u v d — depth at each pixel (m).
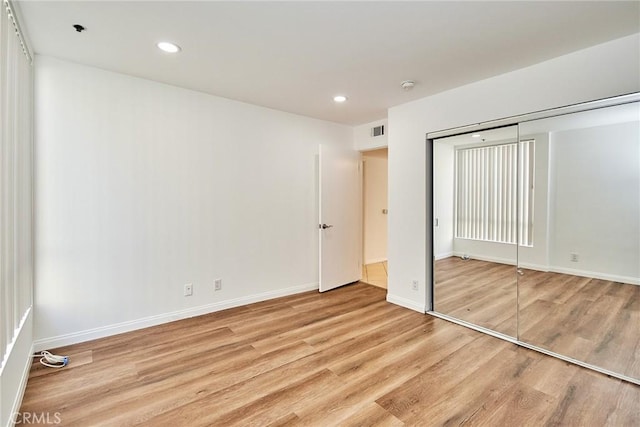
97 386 2.00
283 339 2.70
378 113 3.89
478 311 3.04
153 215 2.94
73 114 2.53
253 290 3.65
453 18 1.86
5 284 1.59
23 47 2.00
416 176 3.36
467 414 1.74
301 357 2.38
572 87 2.31
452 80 2.81
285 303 3.65
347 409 1.79
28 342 2.16
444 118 3.09
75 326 2.58
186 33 2.04
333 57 2.38
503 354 2.43
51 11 1.79
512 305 2.81
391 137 3.62
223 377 2.12
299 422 1.68
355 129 4.62
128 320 2.83
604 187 2.24
